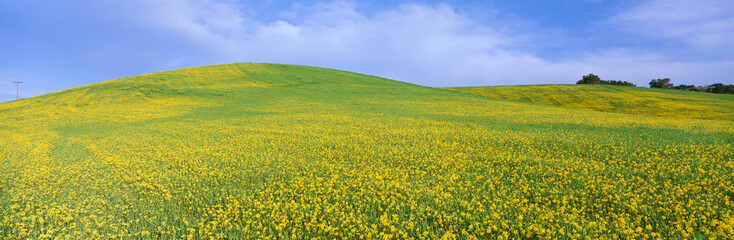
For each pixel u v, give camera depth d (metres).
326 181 11.26
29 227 8.22
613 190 9.40
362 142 19.55
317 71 83.12
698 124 25.95
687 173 11.00
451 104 44.97
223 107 42.72
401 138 20.89
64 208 9.00
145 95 51.47
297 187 10.45
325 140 20.45
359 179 11.16
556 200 8.65
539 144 17.62
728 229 6.55
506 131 22.91
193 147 18.97
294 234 7.23
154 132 26.23
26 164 15.38
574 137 19.58
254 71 76.56
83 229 7.95
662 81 109.75
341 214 8.20
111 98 49.84
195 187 10.89
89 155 17.62
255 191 10.20
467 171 12.46
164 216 8.58
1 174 13.48
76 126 32.19
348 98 50.12
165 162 15.35
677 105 53.81
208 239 7.40
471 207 8.33
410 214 7.99
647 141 17.62
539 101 64.75
